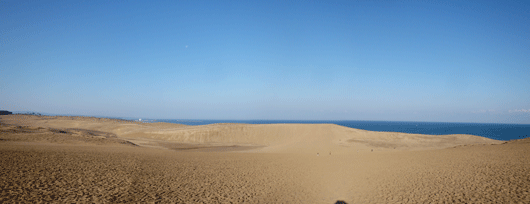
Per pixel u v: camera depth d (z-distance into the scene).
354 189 18.44
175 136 71.19
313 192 18.14
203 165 26.62
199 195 16.27
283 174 23.75
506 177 16.28
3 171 16.73
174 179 19.78
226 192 17.28
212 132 72.88
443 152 31.97
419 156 30.08
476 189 14.88
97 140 46.44
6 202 11.98
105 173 19.48
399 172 21.86
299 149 48.53
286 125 76.94
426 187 16.62
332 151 44.91
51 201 12.85
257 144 65.50
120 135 73.50
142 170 21.89
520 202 12.20
